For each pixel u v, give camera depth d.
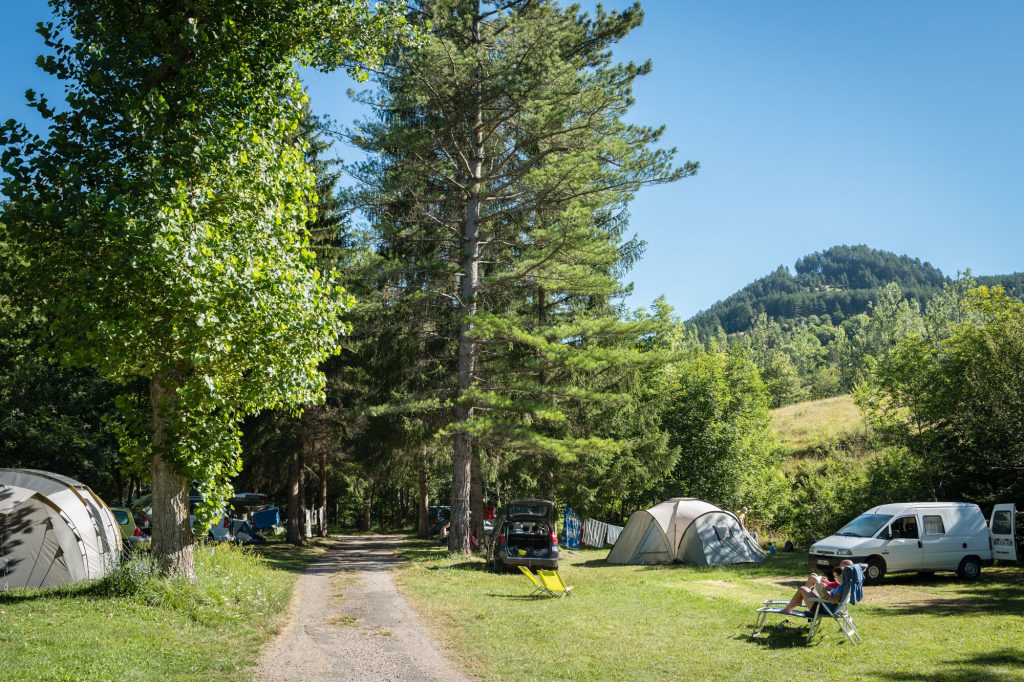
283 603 13.67
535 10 23.14
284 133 14.05
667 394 33.53
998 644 10.46
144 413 12.90
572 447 22.38
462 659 9.63
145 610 11.05
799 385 92.88
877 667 9.13
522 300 27.03
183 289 11.26
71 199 10.78
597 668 9.09
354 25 14.19
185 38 11.98
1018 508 22.94
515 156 24.81
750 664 9.33
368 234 23.14
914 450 25.19
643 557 22.61
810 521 26.39
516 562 19.47
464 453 24.06
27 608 10.62
